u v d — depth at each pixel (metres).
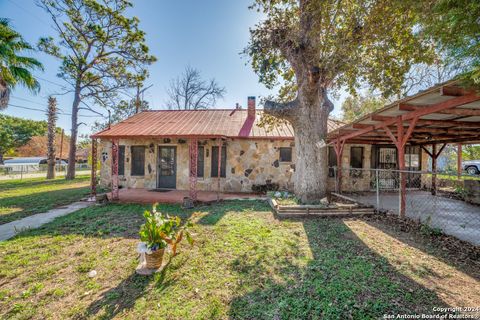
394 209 7.01
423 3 3.68
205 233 5.01
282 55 7.77
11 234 5.09
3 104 8.90
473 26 2.83
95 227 5.46
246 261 3.69
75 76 17.84
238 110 14.02
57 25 16.48
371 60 6.68
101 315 2.48
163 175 11.24
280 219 6.14
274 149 10.77
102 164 11.94
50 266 3.61
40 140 40.22
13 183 14.55
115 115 24.67
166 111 14.00
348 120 23.30
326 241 4.53
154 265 3.39
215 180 10.83
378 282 3.03
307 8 5.76
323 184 7.48
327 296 2.73
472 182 8.09
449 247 4.18
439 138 10.15
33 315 2.52
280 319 2.38
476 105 4.70
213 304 2.64
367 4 5.16
